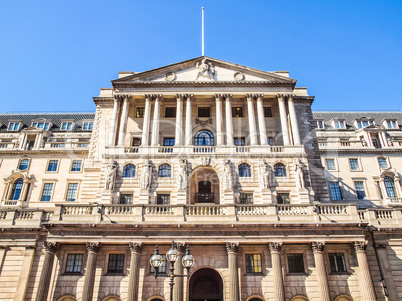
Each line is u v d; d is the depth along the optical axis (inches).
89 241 1362.0
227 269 1375.5
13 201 2092.8
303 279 1353.3
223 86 1862.7
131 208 1453.0
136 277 1312.7
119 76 1978.3
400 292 1322.6
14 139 2518.5
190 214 1435.8
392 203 2158.0
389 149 2338.8
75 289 1337.4
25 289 1328.7
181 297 1289.4
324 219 1413.6
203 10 2085.4
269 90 1861.5
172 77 1895.9
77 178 2187.5
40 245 1422.2
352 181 2263.8
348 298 1332.4
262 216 1419.8
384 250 1395.2
